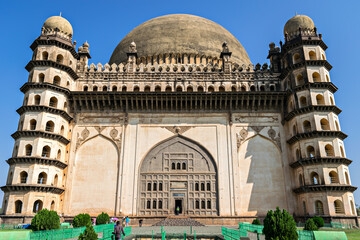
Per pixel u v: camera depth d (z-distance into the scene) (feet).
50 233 58.59
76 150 110.11
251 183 106.63
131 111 114.93
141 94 111.86
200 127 113.19
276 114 114.62
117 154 109.81
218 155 110.01
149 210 104.68
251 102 114.93
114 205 103.91
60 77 110.52
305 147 101.45
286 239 49.52
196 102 113.50
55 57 111.65
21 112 106.42
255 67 123.03
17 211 96.53
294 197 104.27
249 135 112.06
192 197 106.42
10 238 51.31
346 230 82.12
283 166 108.17
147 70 124.98
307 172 98.73
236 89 118.93
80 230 69.62
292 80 111.24
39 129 101.09
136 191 105.50
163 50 137.49
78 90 118.32
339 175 95.71
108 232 61.57
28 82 105.70
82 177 107.14
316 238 51.72
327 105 102.27
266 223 52.21
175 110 115.03
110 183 106.52
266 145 111.24
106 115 114.21
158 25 149.28
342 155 102.63
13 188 93.61
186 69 124.77
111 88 118.93
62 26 117.60
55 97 107.34
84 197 104.88
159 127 113.19
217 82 119.65
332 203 92.32
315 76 110.83
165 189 107.24
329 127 101.55
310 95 105.09
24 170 96.48
